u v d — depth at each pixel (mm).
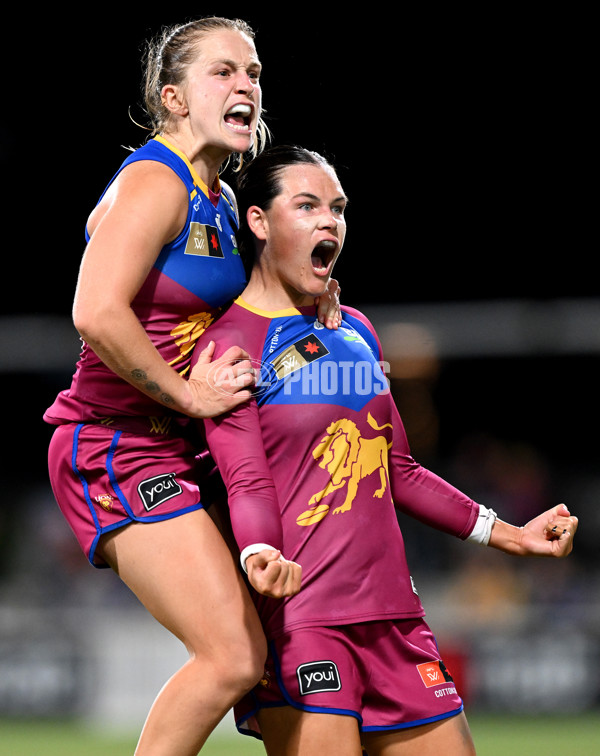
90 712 31656
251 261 10953
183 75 10492
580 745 24609
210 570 9891
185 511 10133
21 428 48406
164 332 10328
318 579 10125
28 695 32062
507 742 25453
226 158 11055
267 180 10375
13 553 40000
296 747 9922
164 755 9797
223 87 10352
